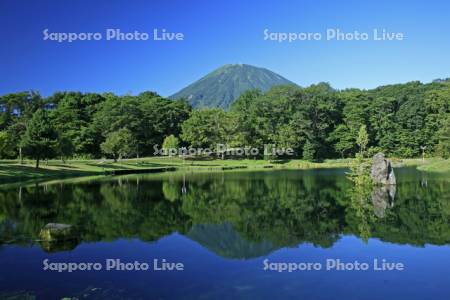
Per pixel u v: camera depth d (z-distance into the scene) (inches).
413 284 543.5
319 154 4030.5
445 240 771.4
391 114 4092.0
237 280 561.9
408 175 2170.3
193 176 2431.1
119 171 2854.3
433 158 3681.1
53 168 2650.1
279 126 4008.4
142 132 4301.2
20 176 2223.2
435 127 3927.2
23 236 817.5
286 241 781.3
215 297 499.2
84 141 3900.1
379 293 510.0
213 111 4217.5
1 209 1162.0
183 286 538.6
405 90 4813.0
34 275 583.2
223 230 882.1
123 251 713.0
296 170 2955.2
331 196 1411.2
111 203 1289.4
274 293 511.2
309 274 586.6
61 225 797.9
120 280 562.6
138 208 1190.9
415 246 733.3
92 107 4611.2
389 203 1219.9
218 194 1521.9
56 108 4613.7
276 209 1156.5
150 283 550.0
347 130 4065.0
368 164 1995.6
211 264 636.1
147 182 2030.0
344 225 916.6
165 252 705.6
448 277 569.0
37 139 2527.1
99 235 834.2
